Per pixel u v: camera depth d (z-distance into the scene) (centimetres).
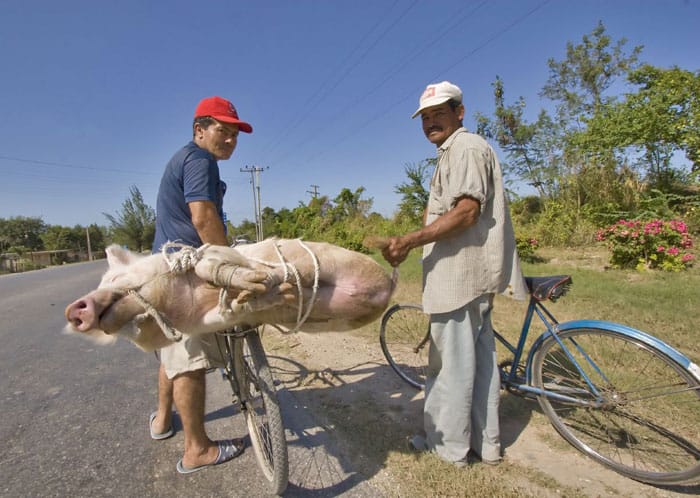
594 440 265
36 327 655
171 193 252
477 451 257
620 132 1350
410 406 332
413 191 1866
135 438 301
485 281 241
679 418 261
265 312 192
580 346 261
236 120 263
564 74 2397
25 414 344
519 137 2089
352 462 260
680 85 1238
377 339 491
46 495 240
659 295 608
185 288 182
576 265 998
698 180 1176
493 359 256
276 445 212
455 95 250
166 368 245
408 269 980
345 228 2112
